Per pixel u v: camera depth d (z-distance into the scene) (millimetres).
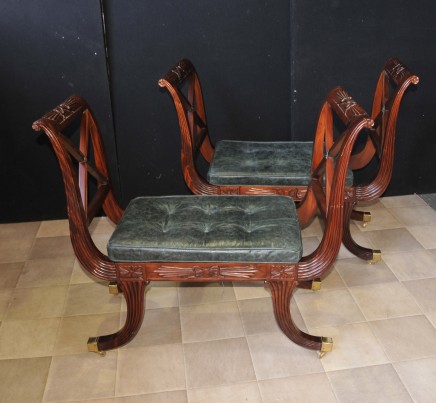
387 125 2023
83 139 1819
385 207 2744
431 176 2803
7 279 2277
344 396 1670
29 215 2719
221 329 1962
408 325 1947
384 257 2342
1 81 2363
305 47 2441
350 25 2406
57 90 2402
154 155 2660
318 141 1892
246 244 1608
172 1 2344
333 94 1784
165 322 2004
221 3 2373
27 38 2285
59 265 2365
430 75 2533
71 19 2262
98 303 2121
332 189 1605
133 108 2535
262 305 2076
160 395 1693
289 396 1675
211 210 1815
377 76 2518
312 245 2461
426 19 2404
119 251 1633
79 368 1808
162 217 1771
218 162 2182
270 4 2396
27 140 2510
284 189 2107
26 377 1777
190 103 2227
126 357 1845
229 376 1755
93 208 1820
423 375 1736
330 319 1987
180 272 1668
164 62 2457
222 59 2482
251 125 2648
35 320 2035
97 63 2359
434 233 2514
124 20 2354
